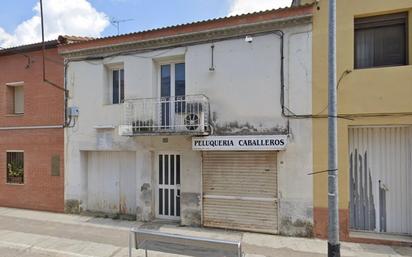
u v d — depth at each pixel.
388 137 7.60
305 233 7.75
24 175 11.27
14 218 9.85
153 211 9.45
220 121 8.49
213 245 5.27
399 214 7.52
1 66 11.70
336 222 5.34
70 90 10.45
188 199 8.84
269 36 8.09
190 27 8.71
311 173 7.71
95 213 10.26
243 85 8.31
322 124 7.66
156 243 5.80
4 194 11.62
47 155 10.85
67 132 10.50
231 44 8.44
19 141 11.37
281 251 6.84
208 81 8.65
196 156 8.78
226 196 8.46
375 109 7.26
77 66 10.38
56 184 10.67
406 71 7.07
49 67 10.83
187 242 5.49
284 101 7.94
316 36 7.72
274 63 8.05
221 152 8.54
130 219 9.55
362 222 7.76
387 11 7.31
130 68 9.60
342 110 7.49
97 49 9.95
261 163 8.16
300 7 7.71
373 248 6.98
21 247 7.23
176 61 9.33
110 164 10.28
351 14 7.48
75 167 10.38
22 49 11.12
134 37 9.40
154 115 9.16
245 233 8.13
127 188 10.02
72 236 7.97
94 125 10.09
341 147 7.50
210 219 8.62
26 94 11.24
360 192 7.76
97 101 10.07
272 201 8.02
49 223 9.24
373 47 7.62
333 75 5.40
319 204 7.65
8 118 11.59
